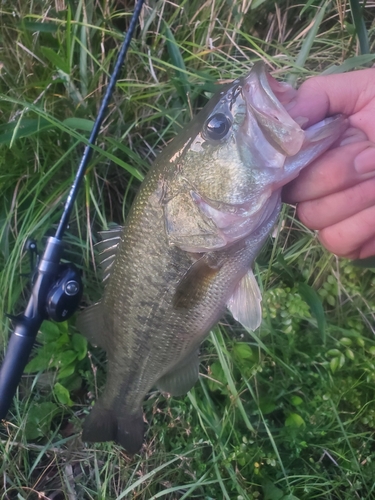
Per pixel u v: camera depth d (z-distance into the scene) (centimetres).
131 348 30
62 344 41
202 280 25
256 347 42
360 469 37
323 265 42
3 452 39
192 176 24
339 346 41
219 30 42
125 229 27
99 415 35
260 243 24
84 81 40
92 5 39
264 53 38
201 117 24
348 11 41
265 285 41
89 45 39
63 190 41
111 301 29
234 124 22
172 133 42
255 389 41
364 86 23
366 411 40
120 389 32
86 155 31
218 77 41
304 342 42
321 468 40
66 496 39
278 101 21
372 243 23
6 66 40
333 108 23
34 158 41
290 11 42
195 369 31
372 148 21
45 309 29
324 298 43
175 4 39
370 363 39
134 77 41
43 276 29
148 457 39
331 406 39
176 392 32
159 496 37
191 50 42
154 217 26
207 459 40
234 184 23
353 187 21
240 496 36
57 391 41
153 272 26
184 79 38
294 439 38
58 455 41
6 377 29
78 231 42
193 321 27
